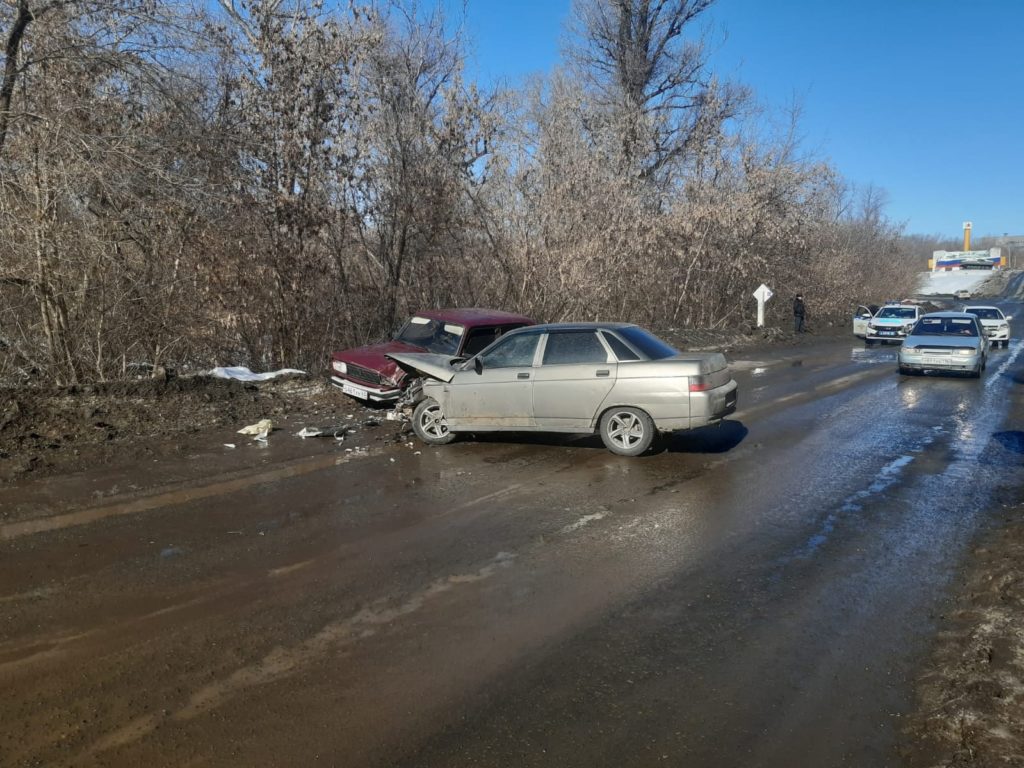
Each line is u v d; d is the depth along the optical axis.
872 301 51.41
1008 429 10.29
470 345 10.23
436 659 3.80
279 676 3.63
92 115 9.75
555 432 8.70
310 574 4.89
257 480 7.21
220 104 12.23
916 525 6.00
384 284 15.35
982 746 3.04
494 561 5.16
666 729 3.20
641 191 24.59
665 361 8.27
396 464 7.98
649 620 4.26
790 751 3.05
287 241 13.10
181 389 10.01
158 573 4.88
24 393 8.70
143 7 9.91
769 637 4.06
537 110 23.38
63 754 3.01
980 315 27.66
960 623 4.22
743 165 27.67
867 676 3.65
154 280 10.93
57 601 4.45
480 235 17.67
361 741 3.11
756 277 30.06
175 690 3.50
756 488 7.11
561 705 3.38
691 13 30.56
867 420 10.99
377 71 15.62
